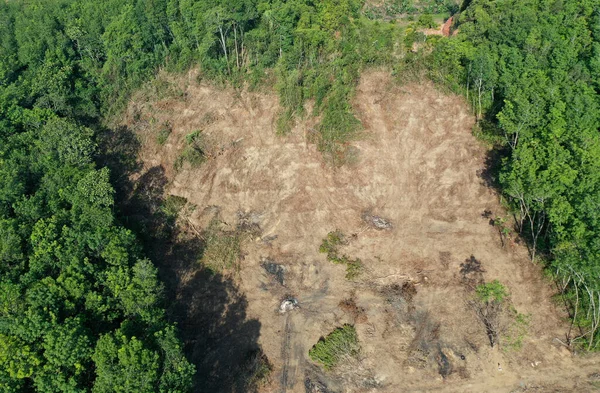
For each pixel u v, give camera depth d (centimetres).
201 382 4600
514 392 4394
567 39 6431
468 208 5994
